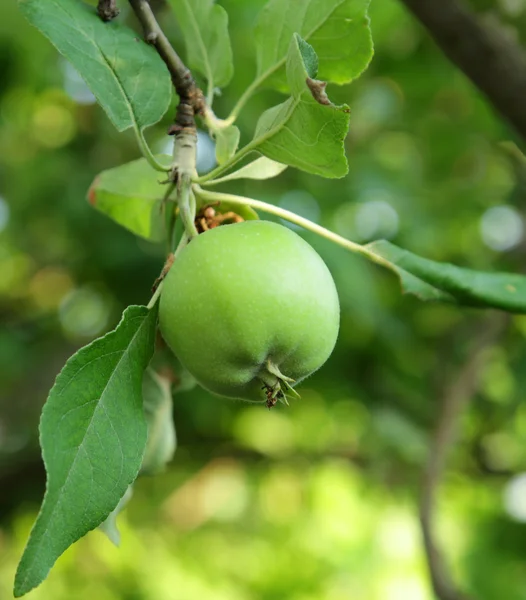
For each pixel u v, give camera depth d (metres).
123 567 1.23
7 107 0.97
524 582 1.38
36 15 0.35
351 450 1.22
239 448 1.20
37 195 0.94
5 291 1.13
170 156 0.38
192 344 0.32
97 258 0.85
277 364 0.33
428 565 0.65
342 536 1.49
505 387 1.05
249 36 0.78
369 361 0.95
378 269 0.92
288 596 1.37
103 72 0.35
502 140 0.77
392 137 1.01
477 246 1.01
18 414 0.98
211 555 1.44
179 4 0.39
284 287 0.32
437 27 0.46
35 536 0.30
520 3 0.46
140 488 1.41
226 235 0.33
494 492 1.46
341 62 0.36
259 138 0.33
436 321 0.99
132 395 0.32
